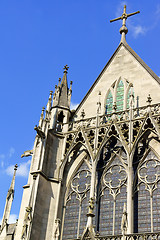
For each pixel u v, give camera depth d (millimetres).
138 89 52562
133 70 54750
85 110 53969
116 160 47344
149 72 53438
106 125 48844
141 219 42438
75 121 51688
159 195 43312
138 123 47531
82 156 49406
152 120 46469
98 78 56094
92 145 48969
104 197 45594
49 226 45094
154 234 38562
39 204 45469
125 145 46219
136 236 39156
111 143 48688
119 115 51781
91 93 55219
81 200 46656
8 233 49219
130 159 45219
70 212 46438
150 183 44312
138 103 51188
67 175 48906
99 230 43562
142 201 43531
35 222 44062
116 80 55000
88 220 40625
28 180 48469
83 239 39844
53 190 47375
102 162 47906
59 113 53688
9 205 52250
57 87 56094
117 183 45781
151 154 46125
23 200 47031
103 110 52969
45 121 50812
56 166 49156
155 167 45156
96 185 46500
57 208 46188
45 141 49438
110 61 56906
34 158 48562
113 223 43500
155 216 42156
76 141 49938
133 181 45000
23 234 42188
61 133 51375
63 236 45031
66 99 55156
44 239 44125
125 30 59906
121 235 39594
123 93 53656
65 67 58844
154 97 50938
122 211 43875
